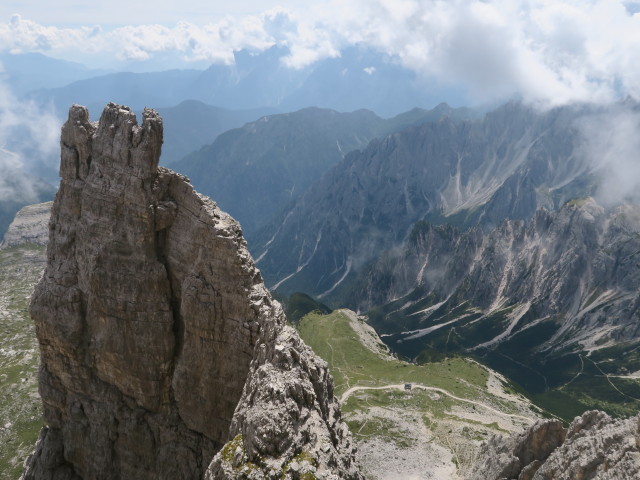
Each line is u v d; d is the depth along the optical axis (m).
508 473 109.62
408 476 163.88
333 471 49.31
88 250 77.81
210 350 71.31
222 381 71.38
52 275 81.94
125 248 75.31
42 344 83.25
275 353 59.19
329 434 53.84
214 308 69.94
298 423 52.12
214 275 70.12
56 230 82.19
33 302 82.00
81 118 78.69
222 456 51.38
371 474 166.00
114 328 76.94
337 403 66.12
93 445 81.56
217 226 70.19
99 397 80.75
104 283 76.00
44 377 84.62
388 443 189.25
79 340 80.06
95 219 76.94
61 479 84.25
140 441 78.31
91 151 78.19
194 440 75.50
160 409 77.38
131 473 79.94
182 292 71.75
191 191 73.19
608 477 71.38
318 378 60.69
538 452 107.81
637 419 76.06
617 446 76.81
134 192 73.25
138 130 72.81
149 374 76.31
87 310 79.38
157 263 74.50
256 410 51.75
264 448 48.91
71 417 83.31
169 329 74.88
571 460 86.12
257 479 46.97
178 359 75.62
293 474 46.59
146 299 74.56
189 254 72.69
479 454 149.00
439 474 164.38
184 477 75.88
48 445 85.25
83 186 79.19
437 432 199.50
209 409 73.00
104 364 79.19
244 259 69.69
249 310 68.19
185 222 73.44
